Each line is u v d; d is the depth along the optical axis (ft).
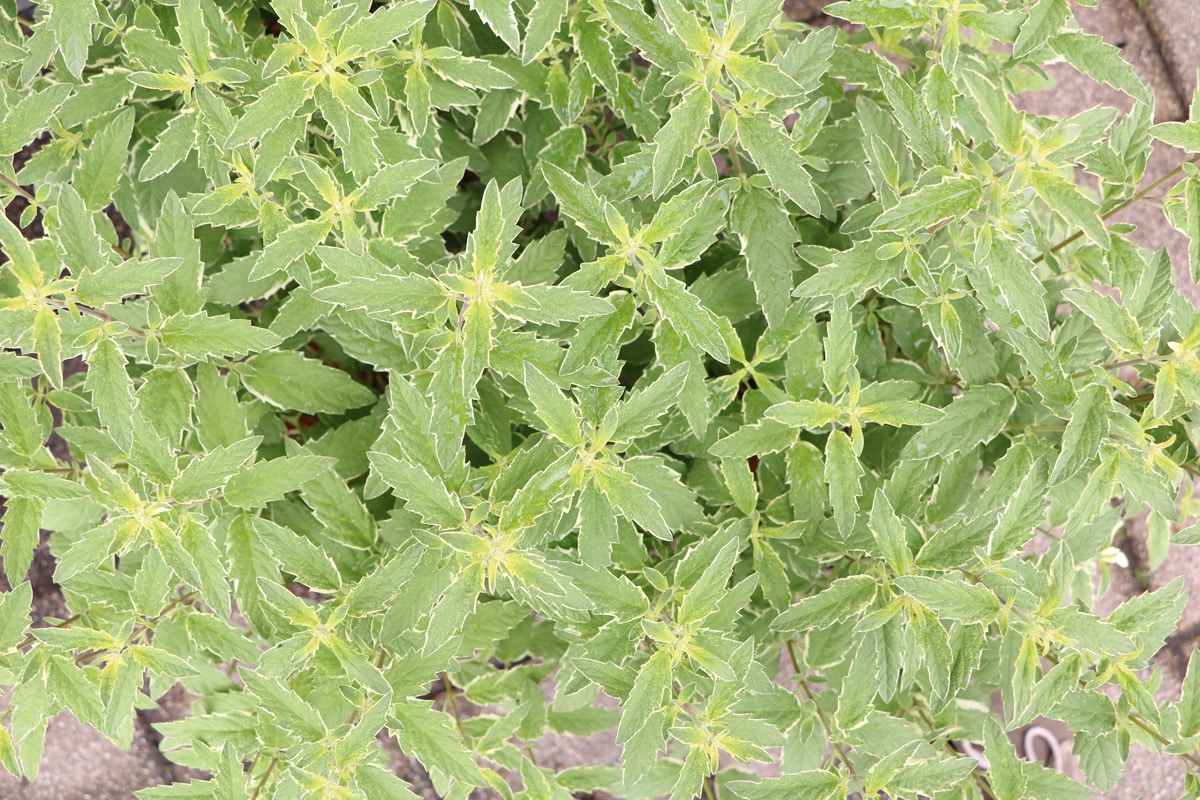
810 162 4.16
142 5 4.12
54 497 4.01
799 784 4.06
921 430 4.12
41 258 4.05
